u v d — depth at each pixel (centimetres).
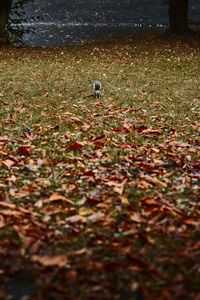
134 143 666
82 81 1340
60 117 852
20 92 1148
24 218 421
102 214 426
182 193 495
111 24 3747
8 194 480
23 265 341
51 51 2091
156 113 920
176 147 662
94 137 714
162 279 323
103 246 373
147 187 502
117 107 984
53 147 656
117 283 319
